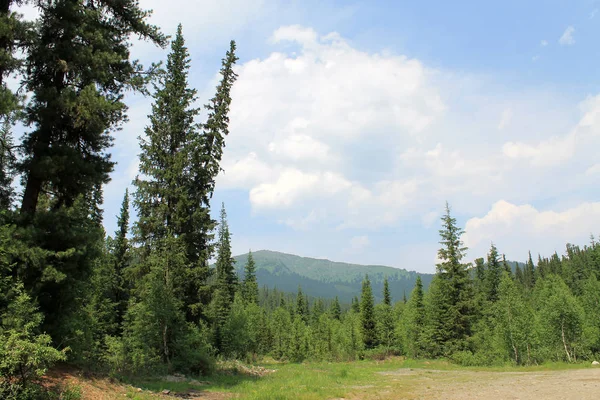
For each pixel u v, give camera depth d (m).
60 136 14.18
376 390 16.56
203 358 21.41
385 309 62.03
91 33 13.71
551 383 17.16
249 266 78.50
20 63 12.33
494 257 65.25
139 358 17.06
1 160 13.20
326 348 54.25
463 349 41.25
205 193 26.50
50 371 11.56
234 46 29.94
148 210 24.75
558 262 116.88
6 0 13.06
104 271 33.09
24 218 12.40
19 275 11.83
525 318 35.78
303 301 93.94
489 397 13.58
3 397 8.37
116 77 15.28
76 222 13.83
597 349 34.94
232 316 33.31
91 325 17.08
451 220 45.22
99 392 11.48
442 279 44.41
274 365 39.00
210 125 28.05
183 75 26.84
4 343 8.49
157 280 20.80
